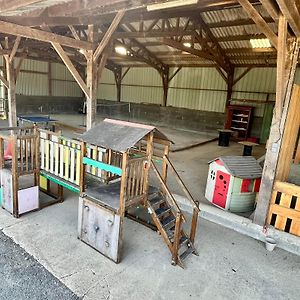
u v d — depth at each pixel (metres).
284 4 2.28
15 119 8.88
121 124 3.56
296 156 6.32
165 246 3.68
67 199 4.91
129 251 3.49
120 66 16.62
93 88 6.06
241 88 12.16
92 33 5.83
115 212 3.16
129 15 7.02
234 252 3.65
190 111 14.01
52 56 14.62
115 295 2.72
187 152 9.09
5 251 3.27
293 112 3.95
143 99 16.00
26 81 15.33
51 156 4.31
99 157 4.11
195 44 10.91
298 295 2.92
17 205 4.09
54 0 2.40
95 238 3.42
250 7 2.99
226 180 4.72
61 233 3.78
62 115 16.44
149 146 3.38
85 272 3.03
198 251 3.61
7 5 2.48
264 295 2.89
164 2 3.24
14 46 8.22
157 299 2.71
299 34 3.30
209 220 4.53
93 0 3.40
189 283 2.99
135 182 3.39
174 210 3.80
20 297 2.61
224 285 2.99
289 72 3.56
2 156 4.27
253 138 11.77
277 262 3.49
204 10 8.10
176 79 14.31
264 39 9.17
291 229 3.86
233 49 10.67
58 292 2.70
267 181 3.91
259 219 4.06
